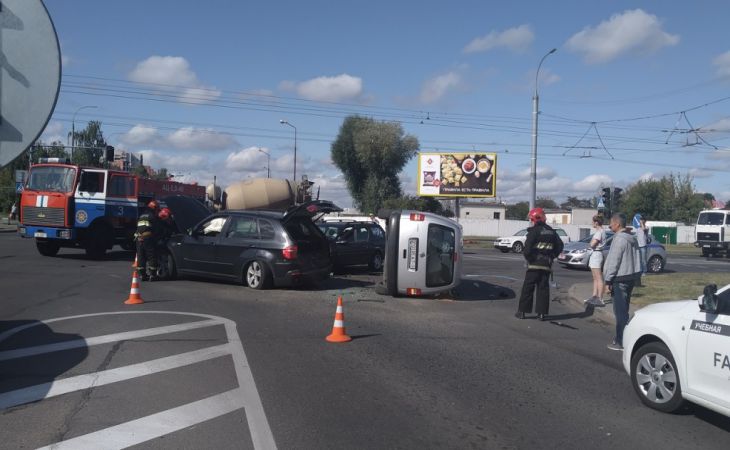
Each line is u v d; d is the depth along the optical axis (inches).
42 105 149.7
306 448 173.2
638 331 227.0
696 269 952.3
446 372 261.6
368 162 2282.2
